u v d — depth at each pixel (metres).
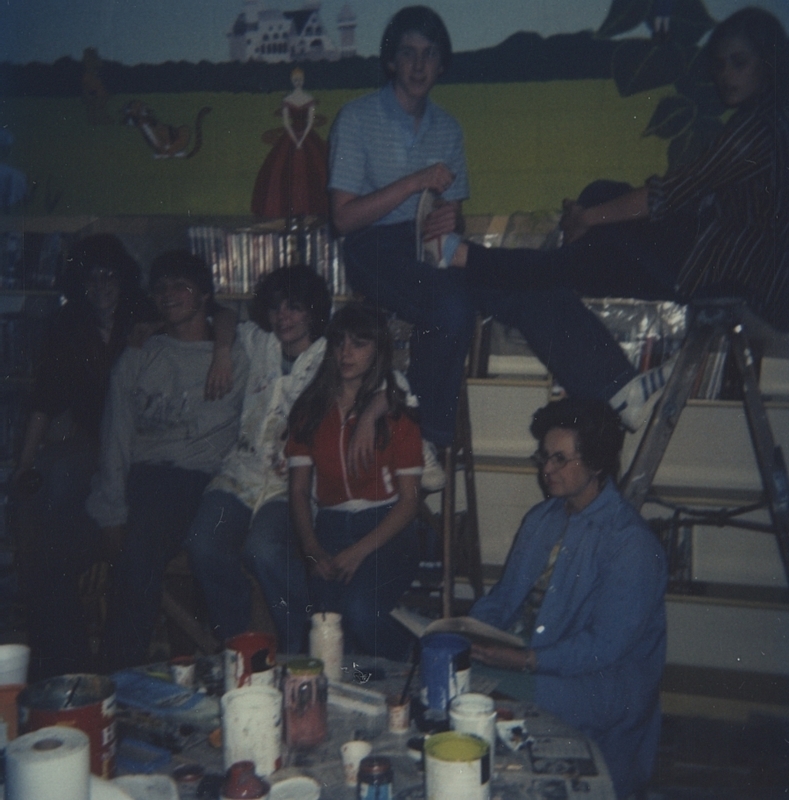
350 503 2.46
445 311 2.64
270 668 1.28
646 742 1.95
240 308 2.77
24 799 0.83
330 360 2.55
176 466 2.69
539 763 1.15
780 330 2.51
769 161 2.43
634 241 2.57
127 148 2.83
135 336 2.83
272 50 2.71
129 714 1.27
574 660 1.84
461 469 2.81
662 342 2.59
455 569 2.73
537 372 2.73
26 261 2.93
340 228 2.70
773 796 2.19
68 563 2.80
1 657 1.14
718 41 2.46
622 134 2.56
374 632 2.37
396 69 2.63
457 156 2.64
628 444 2.71
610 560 1.95
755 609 2.67
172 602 2.64
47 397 2.94
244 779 0.98
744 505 2.55
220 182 2.79
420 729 1.23
